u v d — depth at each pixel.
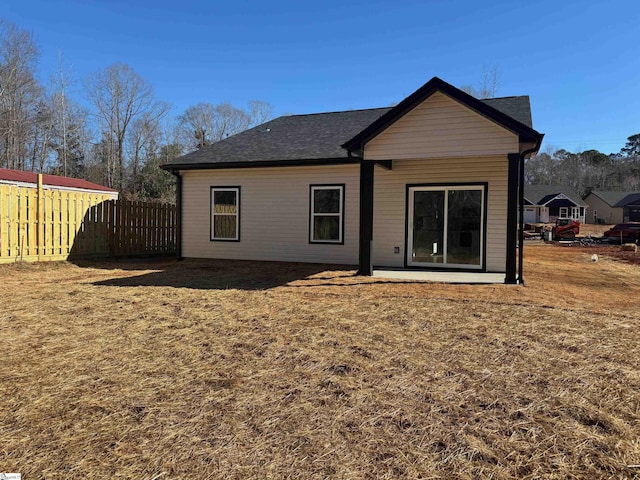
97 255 12.97
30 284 8.50
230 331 5.09
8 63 31.55
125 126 39.75
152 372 3.84
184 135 47.88
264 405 3.21
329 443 2.70
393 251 11.60
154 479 2.34
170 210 15.53
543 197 53.91
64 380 3.66
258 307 6.38
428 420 2.98
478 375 3.77
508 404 3.22
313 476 2.37
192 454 2.58
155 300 6.88
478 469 2.44
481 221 10.80
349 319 5.66
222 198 13.34
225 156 13.18
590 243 25.83
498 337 4.85
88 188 19.06
